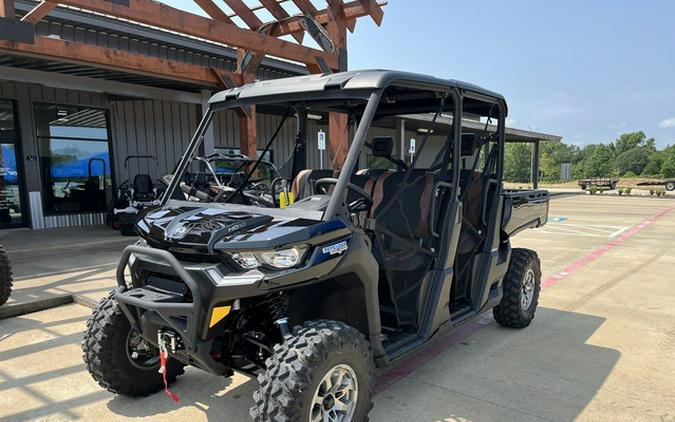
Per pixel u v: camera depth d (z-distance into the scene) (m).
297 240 2.19
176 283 2.39
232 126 8.43
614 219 13.82
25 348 3.85
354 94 2.60
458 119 3.20
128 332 2.87
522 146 81.69
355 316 2.60
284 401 2.06
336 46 8.78
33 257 7.48
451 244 3.12
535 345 3.93
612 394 3.08
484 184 3.79
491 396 3.06
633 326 4.38
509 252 4.06
